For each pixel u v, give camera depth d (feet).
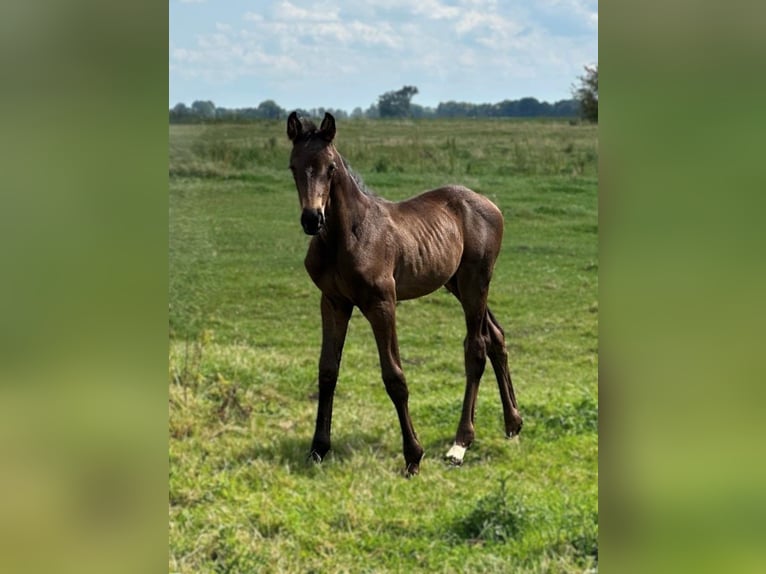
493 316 21.02
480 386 24.76
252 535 15.17
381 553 14.74
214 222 40.75
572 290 33.65
